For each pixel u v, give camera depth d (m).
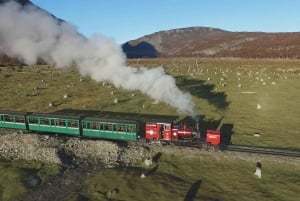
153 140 47.97
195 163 41.81
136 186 35.59
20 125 53.59
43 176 38.75
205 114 63.56
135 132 47.19
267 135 51.38
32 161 42.75
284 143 47.69
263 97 78.06
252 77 109.12
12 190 35.22
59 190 35.38
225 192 34.28
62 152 44.91
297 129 54.22
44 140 47.91
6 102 76.06
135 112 65.44
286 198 32.91
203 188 35.22
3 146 47.69
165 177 37.91
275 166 40.34
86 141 48.12
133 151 45.34
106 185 36.06
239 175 38.28
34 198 33.69
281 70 132.62
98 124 48.88
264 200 32.53
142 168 40.94
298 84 93.38
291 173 38.59
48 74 117.31
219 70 137.88
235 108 68.44
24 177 37.94
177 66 164.75
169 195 33.50
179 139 46.88
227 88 89.56
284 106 69.62
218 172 39.16
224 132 52.91
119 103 72.75
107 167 41.38
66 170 40.56
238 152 44.22
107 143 46.94
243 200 32.56
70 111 67.38
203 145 46.19
